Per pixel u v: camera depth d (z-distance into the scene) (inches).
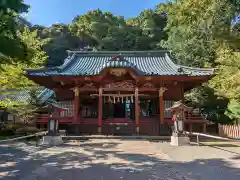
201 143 440.8
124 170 236.8
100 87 626.8
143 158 298.8
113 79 629.0
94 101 753.6
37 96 738.2
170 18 1080.8
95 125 616.1
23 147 395.9
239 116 718.5
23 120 648.4
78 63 738.2
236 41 558.3
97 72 580.1
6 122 709.9
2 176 216.1
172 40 1127.0
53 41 1728.6
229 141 472.1
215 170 235.9
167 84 645.9
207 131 735.7
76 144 432.5
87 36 1959.9
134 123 604.4
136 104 615.5
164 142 466.9
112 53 800.9
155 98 705.0
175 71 630.5
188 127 674.8
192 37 968.3
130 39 1862.7
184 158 299.0
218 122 765.3
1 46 158.4
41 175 219.3
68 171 233.3
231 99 709.9
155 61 748.0
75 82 617.3
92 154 328.8
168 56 754.2
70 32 1959.9
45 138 436.1
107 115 749.9
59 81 607.5
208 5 663.1
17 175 219.6
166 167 249.4
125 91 661.3
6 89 547.5
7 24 161.3
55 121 450.0
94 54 799.7
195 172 228.7
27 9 148.8
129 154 327.9
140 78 590.2
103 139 512.4
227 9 563.8
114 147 394.9
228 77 559.5
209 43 871.7
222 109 807.1
